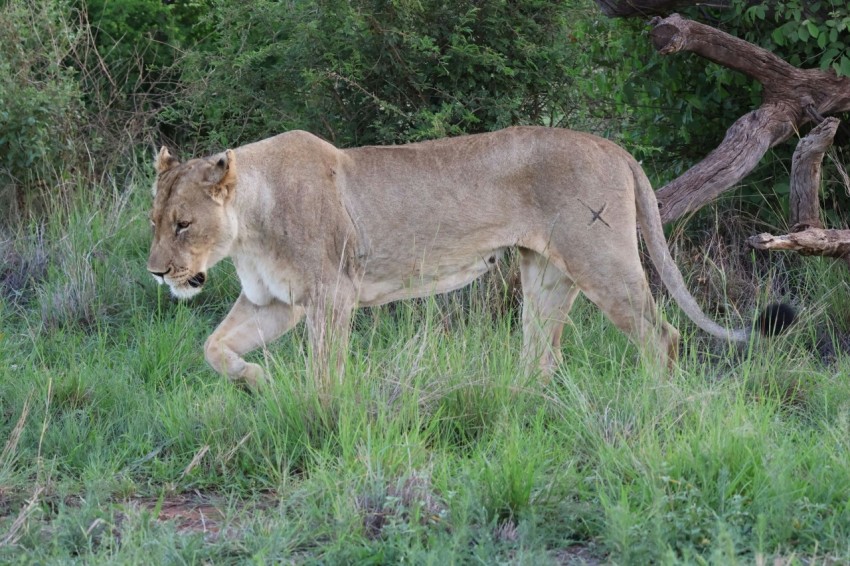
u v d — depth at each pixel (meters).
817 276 12.47
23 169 14.78
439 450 8.55
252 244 10.17
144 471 8.69
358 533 7.07
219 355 10.45
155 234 9.91
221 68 14.96
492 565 6.56
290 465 8.52
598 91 14.32
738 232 13.22
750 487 7.44
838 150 13.34
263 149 10.24
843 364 10.56
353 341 11.34
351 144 13.89
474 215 10.38
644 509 7.21
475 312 11.34
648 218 10.52
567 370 9.77
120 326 12.28
